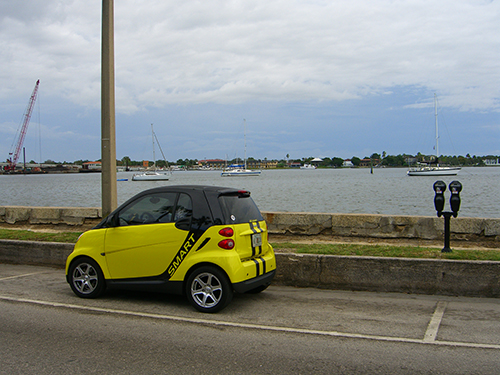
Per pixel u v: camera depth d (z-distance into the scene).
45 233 10.80
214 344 4.84
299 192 52.72
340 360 4.39
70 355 4.49
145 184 91.88
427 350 4.67
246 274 5.91
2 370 4.11
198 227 6.01
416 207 32.66
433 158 116.12
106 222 6.70
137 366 4.22
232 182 92.81
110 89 9.80
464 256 7.41
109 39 9.73
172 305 6.47
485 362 4.34
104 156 9.84
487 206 32.88
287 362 4.34
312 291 7.44
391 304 6.59
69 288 7.50
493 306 6.43
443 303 6.61
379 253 7.84
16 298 6.80
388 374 4.06
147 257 6.27
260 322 5.67
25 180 130.75
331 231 9.96
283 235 10.22
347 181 89.25
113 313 6.03
